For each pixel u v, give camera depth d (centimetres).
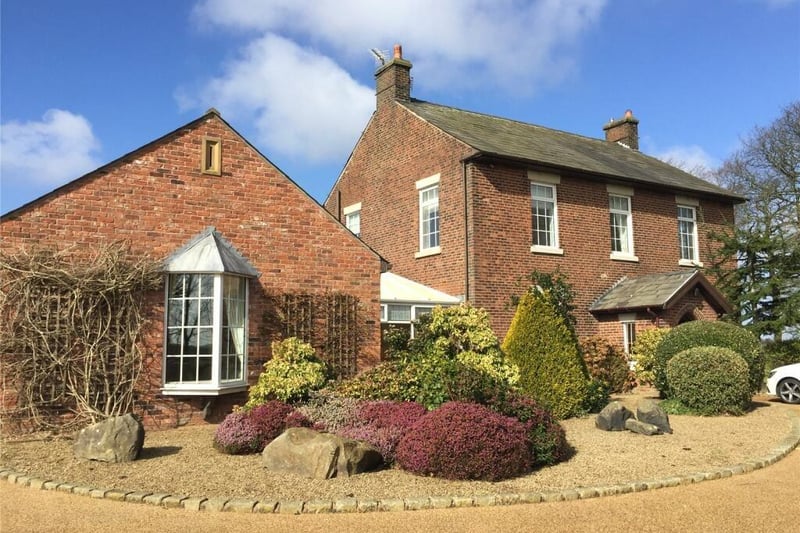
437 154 1888
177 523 637
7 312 1080
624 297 1881
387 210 2106
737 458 930
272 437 949
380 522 644
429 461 804
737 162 3506
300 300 1344
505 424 841
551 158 1928
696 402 1351
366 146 2248
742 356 1427
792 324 2170
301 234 1370
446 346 1166
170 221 1240
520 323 1308
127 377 1155
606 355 1711
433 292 1791
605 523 641
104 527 624
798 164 3166
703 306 1875
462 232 1766
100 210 1177
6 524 633
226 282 1239
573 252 1917
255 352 1287
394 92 2122
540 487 769
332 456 805
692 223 2267
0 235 1091
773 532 616
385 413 970
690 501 724
